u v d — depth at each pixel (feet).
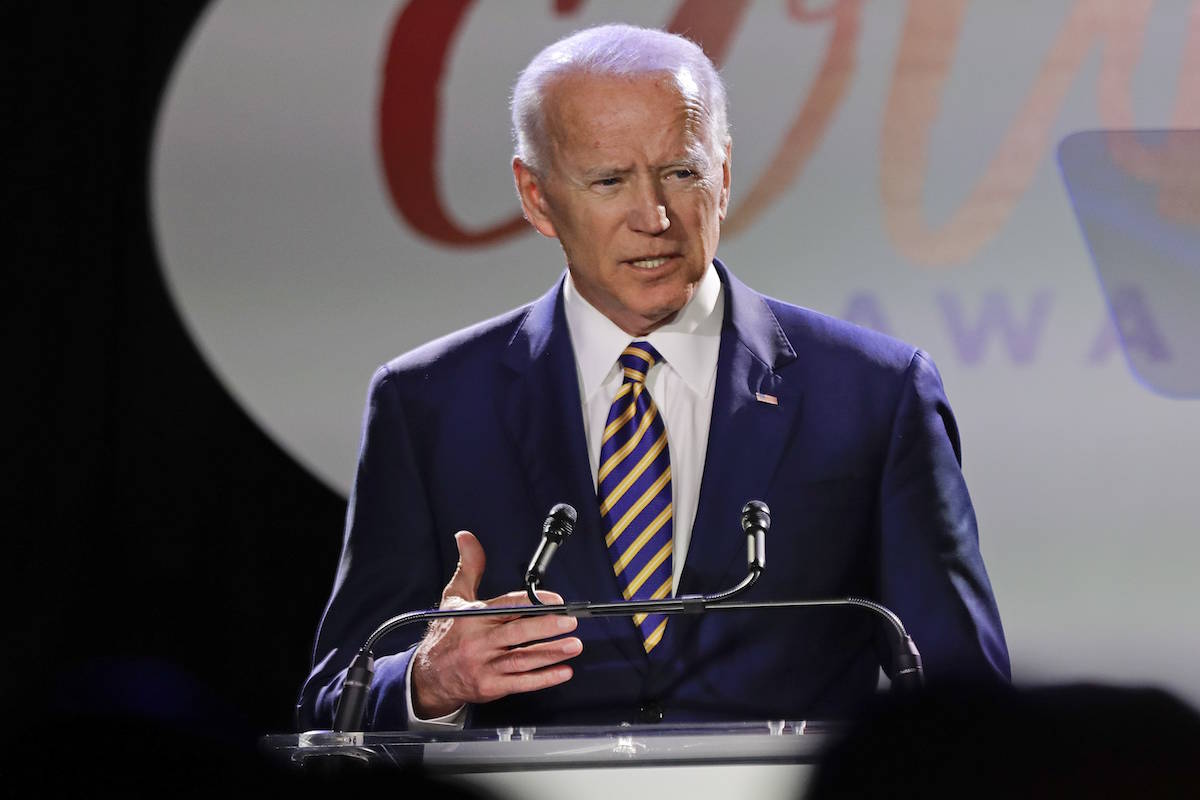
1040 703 8.21
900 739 8.29
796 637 26.30
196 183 42.14
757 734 17.67
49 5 42.52
